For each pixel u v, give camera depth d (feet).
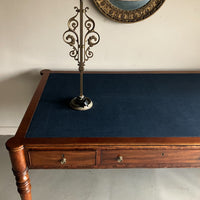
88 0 4.59
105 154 3.44
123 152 3.43
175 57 5.20
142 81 4.83
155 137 3.36
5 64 5.23
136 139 3.31
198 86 4.66
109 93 4.40
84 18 4.76
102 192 4.99
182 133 3.44
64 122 3.62
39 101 4.12
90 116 3.76
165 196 4.91
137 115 3.81
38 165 3.49
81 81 3.88
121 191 5.02
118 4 4.57
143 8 4.60
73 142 3.24
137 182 5.22
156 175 5.40
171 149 3.42
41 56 5.13
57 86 4.59
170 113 3.86
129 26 4.84
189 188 5.08
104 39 4.97
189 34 4.94
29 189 3.64
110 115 3.80
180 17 4.77
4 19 4.74
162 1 4.53
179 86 4.66
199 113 3.87
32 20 4.76
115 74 5.10
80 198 4.85
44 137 3.32
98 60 5.20
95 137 3.34
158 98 4.27
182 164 3.57
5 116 5.98
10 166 5.48
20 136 3.33
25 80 5.45
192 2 4.62
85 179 5.28
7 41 4.96
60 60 5.18
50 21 4.77
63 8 4.65
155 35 4.95
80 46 3.65
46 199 4.80
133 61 5.23
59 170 5.47
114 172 5.46
